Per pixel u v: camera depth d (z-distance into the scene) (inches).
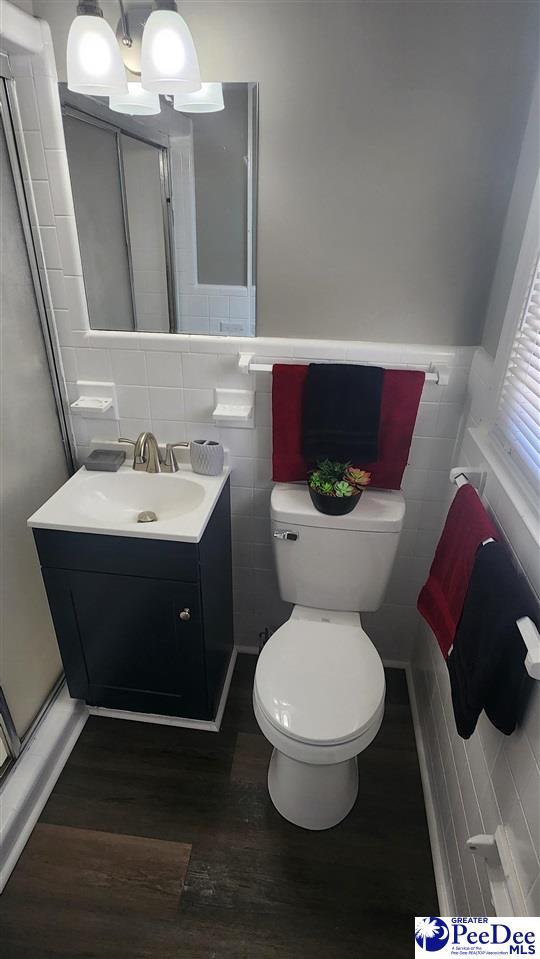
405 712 78.0
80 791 66.4
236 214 58.4
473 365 61.9
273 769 67.2
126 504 68.9
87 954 52.6
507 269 54.5
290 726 53.1
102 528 57.8
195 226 59.3
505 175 54.1
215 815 64.1
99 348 66.6
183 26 45.7
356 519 62.1
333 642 63.1
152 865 59.4
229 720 75.8
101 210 59.5
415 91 51.6
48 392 67.6
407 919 55.5
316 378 60.9
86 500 66.2
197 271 61.6
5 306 58.1
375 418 61.7
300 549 65.3
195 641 65.0
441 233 57.2
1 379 58.4
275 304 62.5
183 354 65.8
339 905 56.4
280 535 64.9
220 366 65.9
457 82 50.9
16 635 65.0
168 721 74.7
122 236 60.5
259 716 56.3
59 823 63.1
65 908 55.7
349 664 60.0
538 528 42.4
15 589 64.1
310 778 59.1
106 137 55.7
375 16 49.3
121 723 74.9
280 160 55.7
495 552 43.8
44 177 58.1
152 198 58.5
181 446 70.4
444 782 60.2
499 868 40.6
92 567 60.9
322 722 53.5
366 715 54.3
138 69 53.5
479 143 53.0
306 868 59.3
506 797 42.4
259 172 56.3
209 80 53.3
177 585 60.9
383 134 53.5
